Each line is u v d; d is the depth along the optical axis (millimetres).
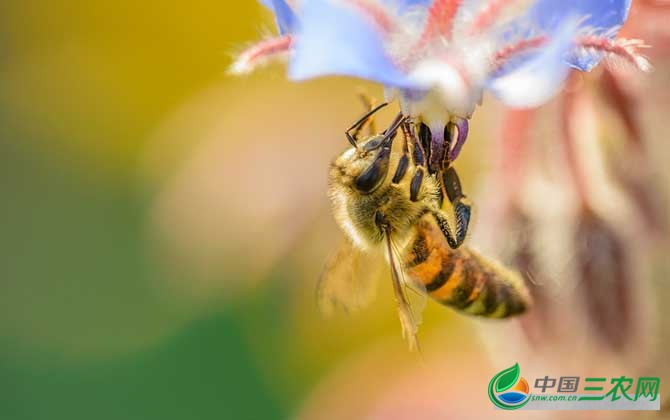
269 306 169
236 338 175
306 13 123
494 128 144
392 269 139
